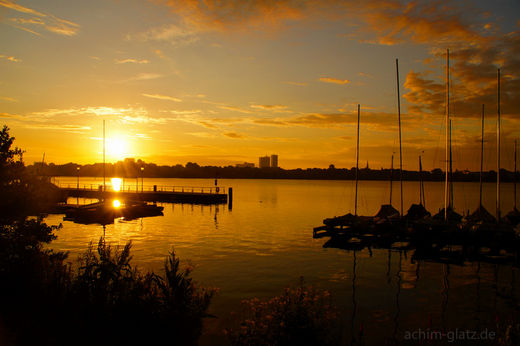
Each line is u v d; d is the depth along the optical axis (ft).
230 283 62.23
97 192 264.93
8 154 35.86
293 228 133.39
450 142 136.26
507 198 310.45
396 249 98.48
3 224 33.27
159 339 26.71
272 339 23.27
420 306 52.11
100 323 26.66
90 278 31.45
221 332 39.19
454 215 119.75
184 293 31.42
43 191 36.45
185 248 94.63
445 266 79.66
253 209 208.23
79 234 119.14
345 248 98.12
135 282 31.73
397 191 444.14
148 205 176.96
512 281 67.00
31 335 25.75
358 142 128.06
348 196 335.88
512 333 28.19
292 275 68.85
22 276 30.83
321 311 25.64
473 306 52.44
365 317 47.21
